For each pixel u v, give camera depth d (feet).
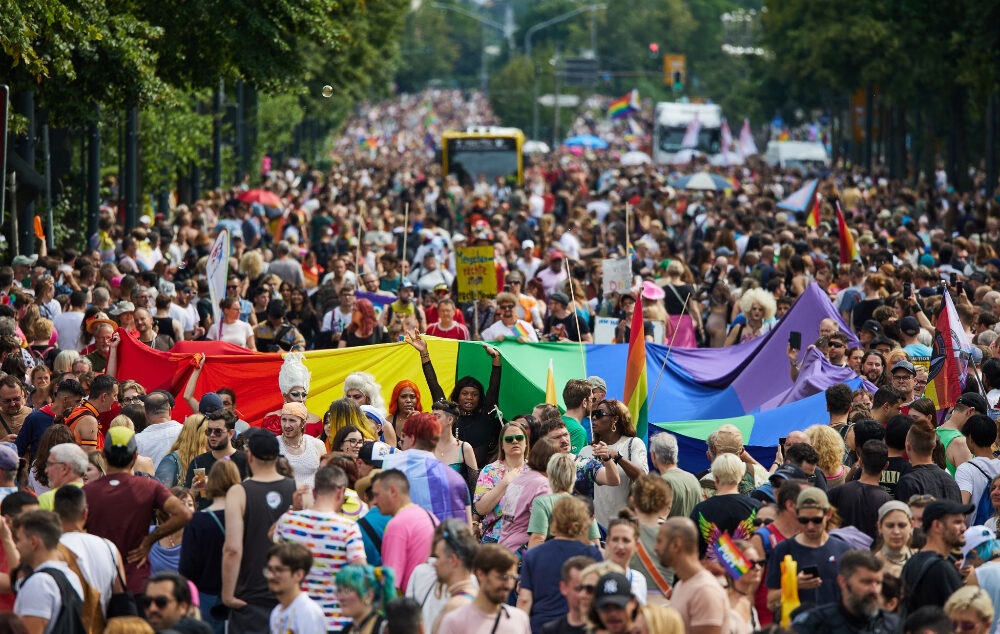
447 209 336.49
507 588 61.72
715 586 62.59
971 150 565.94
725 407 131.95
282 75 236.43
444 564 65.36
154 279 156.56
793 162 591.78
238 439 84.84
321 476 72.23
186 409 119.85
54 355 124.06
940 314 111.86
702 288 179.11
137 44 189.06
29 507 71.56
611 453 86.33
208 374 121.39
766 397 131.85
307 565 65.16
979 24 370.73
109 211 210.38
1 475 79.36
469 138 445.37
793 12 611.47
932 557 67.92
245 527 73.97
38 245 193.98
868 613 60.90
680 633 55.77
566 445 85.05
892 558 71.10
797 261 169.58
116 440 75.41
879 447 80.53
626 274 152.87
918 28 431.84
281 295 161.27
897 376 108.06
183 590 60.49
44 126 195.21
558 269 181.68
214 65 236.84
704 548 76.59
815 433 86.94
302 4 233.55
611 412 89.81
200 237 205.36
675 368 133.80
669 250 201.05
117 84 191.01
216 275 139.03
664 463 83.20
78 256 182.39
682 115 634.84
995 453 95.50
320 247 229.04
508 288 154.61
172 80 236.43
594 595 58.34
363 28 467.11
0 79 177.58
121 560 71.36
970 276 172.14
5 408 100.58
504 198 387.14
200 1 224.12
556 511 70.85
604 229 272.92
